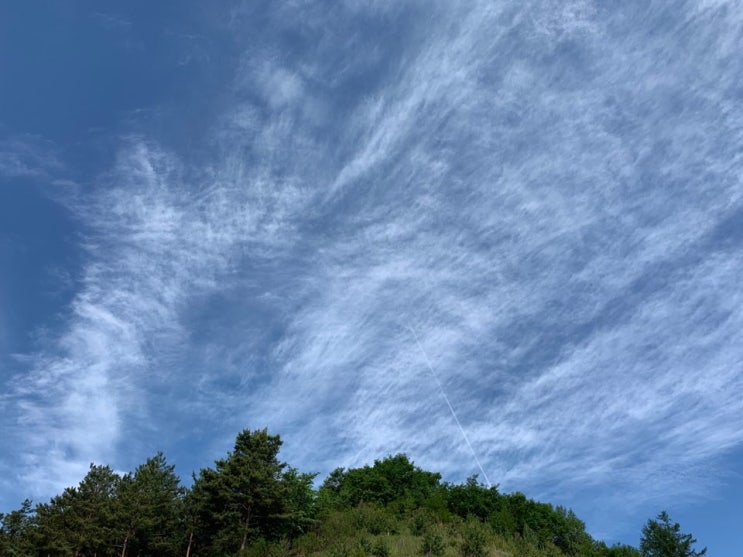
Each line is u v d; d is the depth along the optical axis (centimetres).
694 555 6231
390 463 7731
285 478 6178
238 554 5184
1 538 6319
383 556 4941
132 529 5688
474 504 6850
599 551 6169
